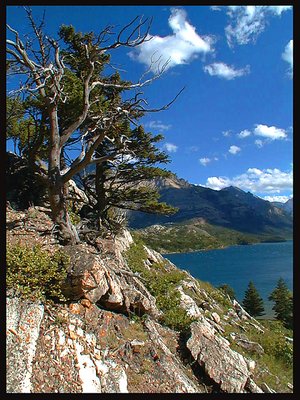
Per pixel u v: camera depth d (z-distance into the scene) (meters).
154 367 9.38
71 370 8.25
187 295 17.59
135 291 11.64
